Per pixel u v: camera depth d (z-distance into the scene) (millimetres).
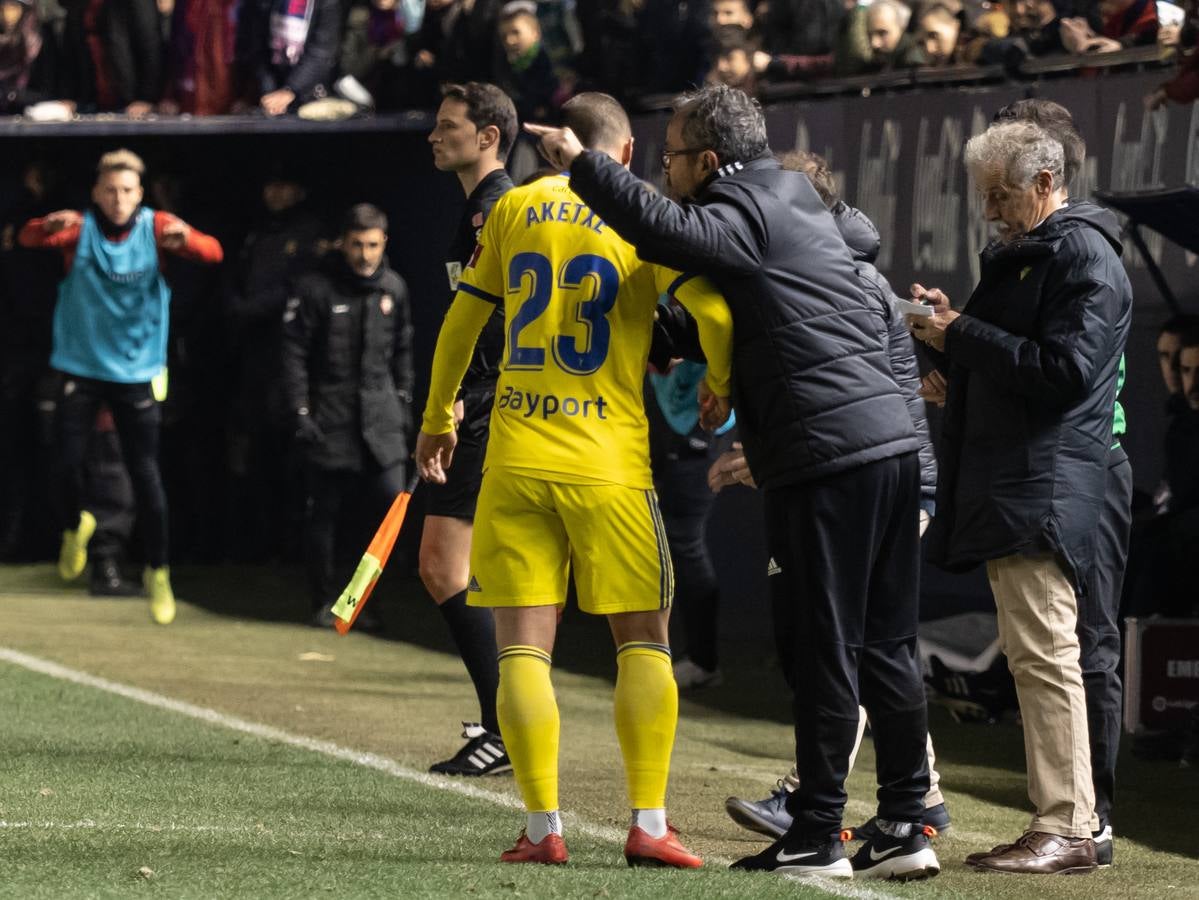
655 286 17984
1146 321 31938
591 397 17844
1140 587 29109
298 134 52000
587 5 42969
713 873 17547
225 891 16422
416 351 49906
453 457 23516
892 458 17531
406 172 50094
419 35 48312
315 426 40281
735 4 40938
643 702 17828
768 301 17328
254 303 48781
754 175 17672
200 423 51500
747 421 17672
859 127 37000
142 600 44531
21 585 46750
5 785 21703
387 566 50781
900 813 18047
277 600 45000
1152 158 31312
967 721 30391
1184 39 30031
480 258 18750
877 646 17969
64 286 40344
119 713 27719
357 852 18516
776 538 17719
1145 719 27406
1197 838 21500
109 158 39969
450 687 32344
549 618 18078
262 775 23047
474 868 17672
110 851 18172
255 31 48938
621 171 16891
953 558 19250
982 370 18734
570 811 21469
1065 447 18797
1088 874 18922
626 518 17750
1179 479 28969
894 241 36156
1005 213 19109
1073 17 34406
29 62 50125
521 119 43594
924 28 36250
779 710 31562
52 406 50031
